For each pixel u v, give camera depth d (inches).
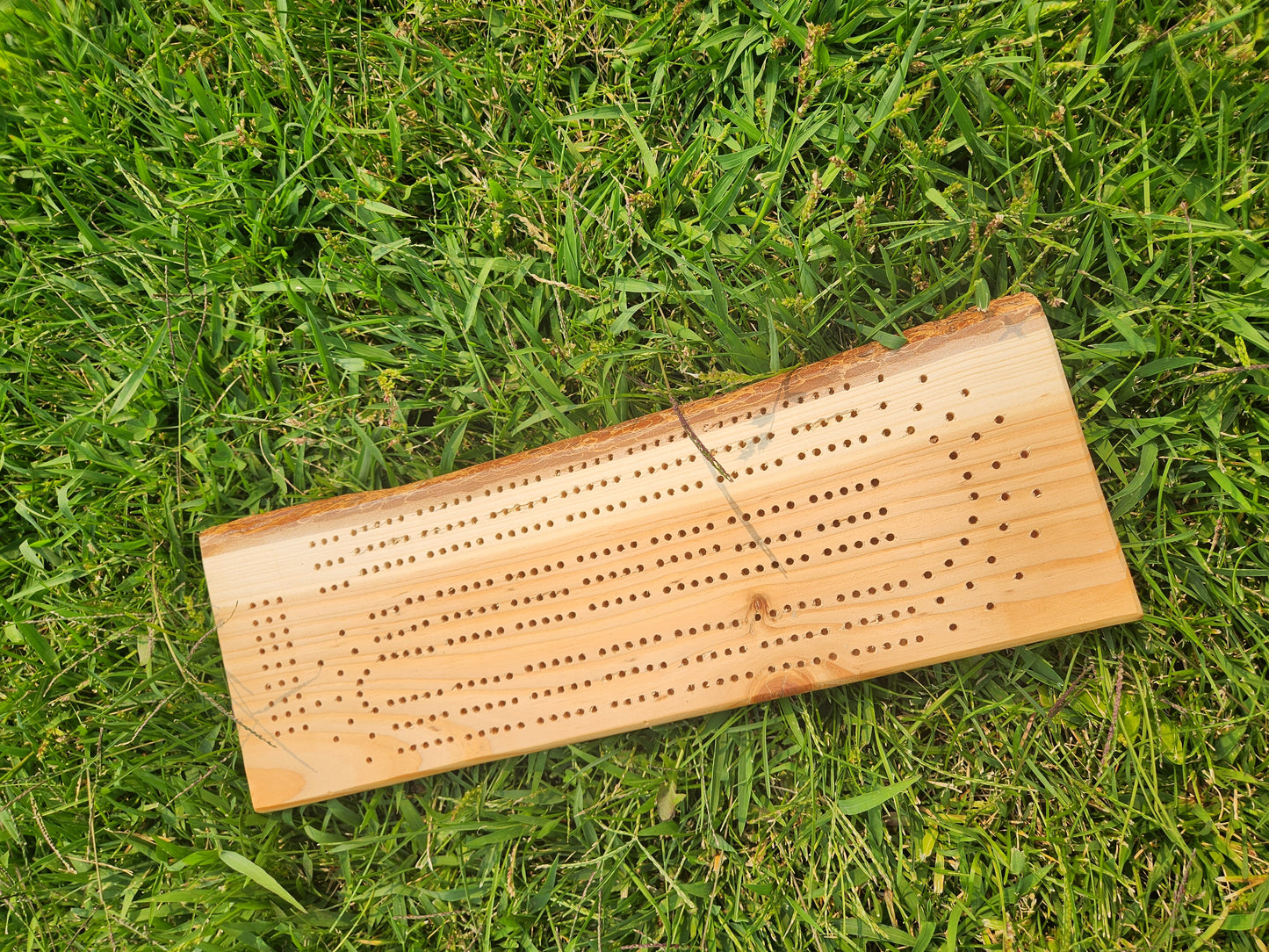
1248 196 14.9
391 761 16.3
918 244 15.9
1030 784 15.6
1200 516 15.5
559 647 15.8
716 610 15.4
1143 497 15.5
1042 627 14.4
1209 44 15.1
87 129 18.0
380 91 17.7
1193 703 15.2
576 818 16.1
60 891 17.2
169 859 17.0
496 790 16.5
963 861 15.7
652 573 15.6
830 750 15.9
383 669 16.4
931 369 14.7
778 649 15.2
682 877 16.5
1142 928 15.1
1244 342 15.2
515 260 17.0
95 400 18.1
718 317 16.0
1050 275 15.6
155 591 16.6
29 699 17.4
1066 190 15.7
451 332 17.0
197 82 17.4
